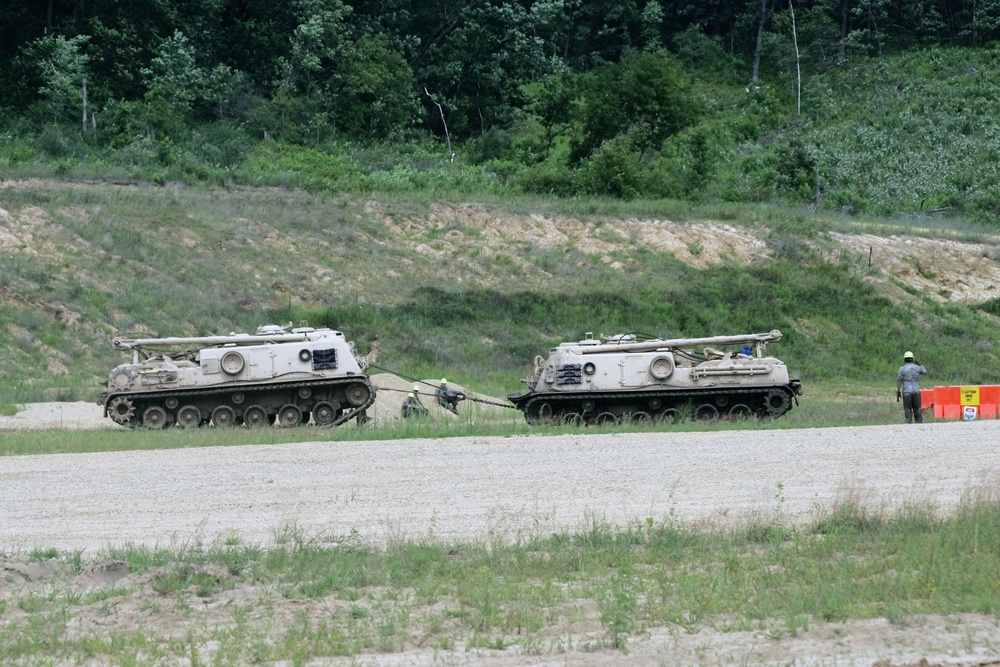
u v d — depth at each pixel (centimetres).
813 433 2758
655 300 5453
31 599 1417
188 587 1478
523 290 5519
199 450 2589
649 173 7262
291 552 1638
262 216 5762
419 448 2569
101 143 6994
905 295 5850
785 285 5759
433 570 1551
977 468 2233
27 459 2472
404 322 5041
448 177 7106
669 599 1406
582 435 2786
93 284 4822
